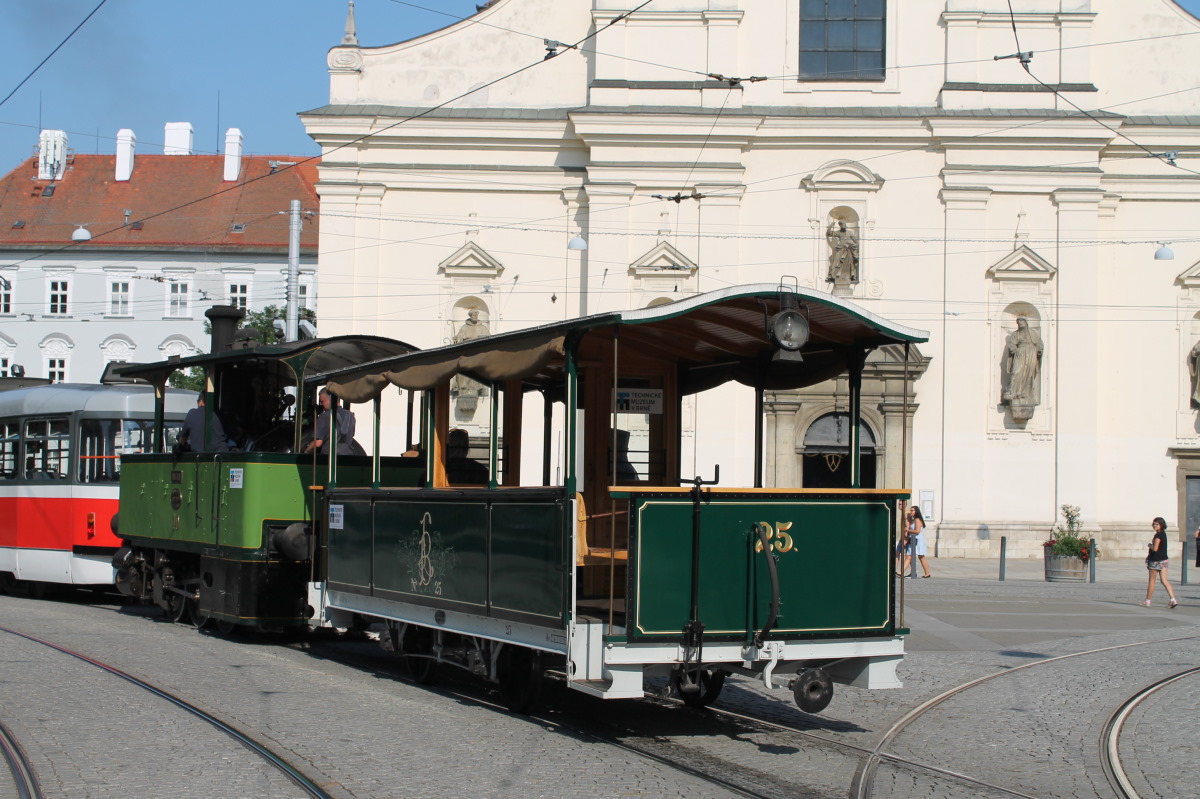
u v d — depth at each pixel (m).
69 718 9.82
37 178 62.47
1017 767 8.94
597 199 35.22
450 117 35.78
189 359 16.31
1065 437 34.75
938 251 35.25
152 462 17.28
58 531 19.23
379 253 36.09
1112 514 35.41
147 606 19.30
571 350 9.29
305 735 9.34
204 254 60.09
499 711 10.69
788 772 8.52
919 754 9.32
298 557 14.17
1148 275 35.53
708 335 10.44
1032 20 35.22
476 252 35.81
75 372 59.97
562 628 9.19
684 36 35.50
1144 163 35.56
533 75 36.31
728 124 34.97
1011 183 35.06
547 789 7.80
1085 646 16.25
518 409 11.81
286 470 14.59
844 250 35.22
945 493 34.84
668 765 8.61
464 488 10.84
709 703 11.16
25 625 16.00
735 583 9.19
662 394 11.33
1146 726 10.57
